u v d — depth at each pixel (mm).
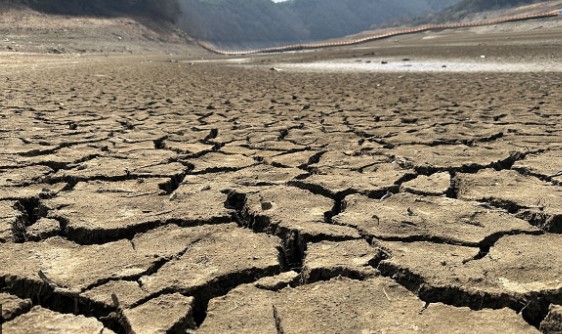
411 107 8422
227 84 13445
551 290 2285
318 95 10578
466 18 119625
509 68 16812
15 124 6820
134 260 2641
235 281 2518
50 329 2076
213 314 2184
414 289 2434
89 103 9203
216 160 4887
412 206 3455
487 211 3316
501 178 4059
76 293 2332
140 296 2299
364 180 4047
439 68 18344
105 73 17000
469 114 7512
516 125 6453
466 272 2459
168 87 12508
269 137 5969
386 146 5477
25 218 3354
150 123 7070
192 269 2561
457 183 3988
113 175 4254
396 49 34719
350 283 2398
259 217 3289
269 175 4309
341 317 2133
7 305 2205
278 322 2113
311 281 2520
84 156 4980
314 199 3629
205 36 95375
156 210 3402
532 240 2854
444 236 2891
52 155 4996
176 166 4590
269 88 12281
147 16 68750
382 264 2592
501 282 2369
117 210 3398
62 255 2730
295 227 3025
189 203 3557
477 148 5211
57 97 10016
